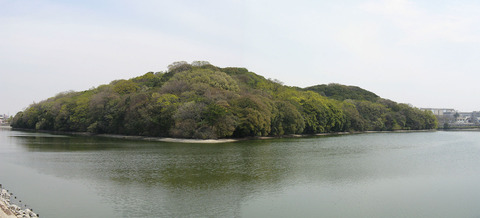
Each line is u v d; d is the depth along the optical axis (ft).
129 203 116.47
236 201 119.75
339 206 115.96
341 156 238.07
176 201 118.83
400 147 317.22
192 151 258.98
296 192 133.28
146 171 172.14
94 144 317.63
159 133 394.32
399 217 105.19
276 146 306.35
